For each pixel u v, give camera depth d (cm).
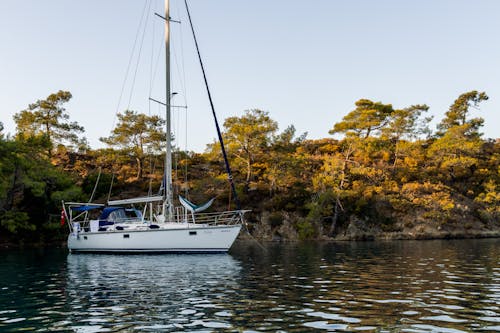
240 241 3972
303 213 4538
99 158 5219
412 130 5812
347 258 2281
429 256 2366
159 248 2458
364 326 852
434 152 5956
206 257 2323
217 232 2448
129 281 1489
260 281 1463
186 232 2433
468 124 6325
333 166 4684
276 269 1800
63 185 3603
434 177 5478
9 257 2431
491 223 4891
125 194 4594
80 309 1038
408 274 1622
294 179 4947
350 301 1101
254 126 4831
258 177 5225
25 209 3566
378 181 5047
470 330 822
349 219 4506
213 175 5231
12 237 3453
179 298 1167
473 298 1133
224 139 5006
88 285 1412
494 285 1348
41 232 3550
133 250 2494
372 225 4472
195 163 6038
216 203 4609
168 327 859
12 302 1132
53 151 5594
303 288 1311
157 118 5200
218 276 1597
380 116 5628
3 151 3144
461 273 1642
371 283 1402
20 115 4938
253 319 916
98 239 2573
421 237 4281
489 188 5131
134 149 5019
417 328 838
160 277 1581
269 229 4294
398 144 5803
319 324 870
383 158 6016
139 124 4988
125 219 2775
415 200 4638
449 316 933
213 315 957
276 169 4734
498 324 865
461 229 4631
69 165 5388
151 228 2503
